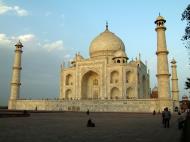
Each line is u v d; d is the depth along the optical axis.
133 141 19.62
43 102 103.81
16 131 25.52
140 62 117.38
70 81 121.81
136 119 50.09
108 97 108.19
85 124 36.38
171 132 26.70
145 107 84.31
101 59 112.75
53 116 58.75
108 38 127.81
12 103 108.06
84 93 117.62
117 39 129.38
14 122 38.28
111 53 124.81
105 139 20.50
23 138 20.16
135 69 108.88
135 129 29.78
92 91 119.19
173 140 20.44
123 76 106.50
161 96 80.31
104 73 111.00
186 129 15.72
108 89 109.00
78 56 125.12
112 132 26.08
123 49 129.62
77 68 118.50
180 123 29.59
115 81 110.75
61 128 29.91
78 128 30.27
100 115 65.31
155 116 61.53
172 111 78.81
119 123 39.44
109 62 120.31
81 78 116.50
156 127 32.75
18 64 111.00
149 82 128.75
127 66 107.88
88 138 21.02
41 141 18.70
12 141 18.31
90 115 65.00
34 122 39.09
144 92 121.25
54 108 100.88
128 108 87.38
